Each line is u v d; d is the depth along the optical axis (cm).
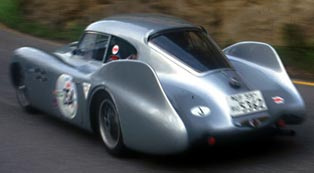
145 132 640
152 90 638
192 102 642
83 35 809
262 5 1477
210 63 696
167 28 727
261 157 708
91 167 679
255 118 654
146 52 706
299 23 1381
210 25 1512
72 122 776
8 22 1809
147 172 662
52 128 838
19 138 795
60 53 866
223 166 679
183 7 1571
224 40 1448
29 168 681
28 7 1831
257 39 1409
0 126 849
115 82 678
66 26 1684
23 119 884
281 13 1434
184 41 714
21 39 1605
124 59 720
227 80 676
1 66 1267
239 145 750
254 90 685
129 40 728
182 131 613
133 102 650
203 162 692
